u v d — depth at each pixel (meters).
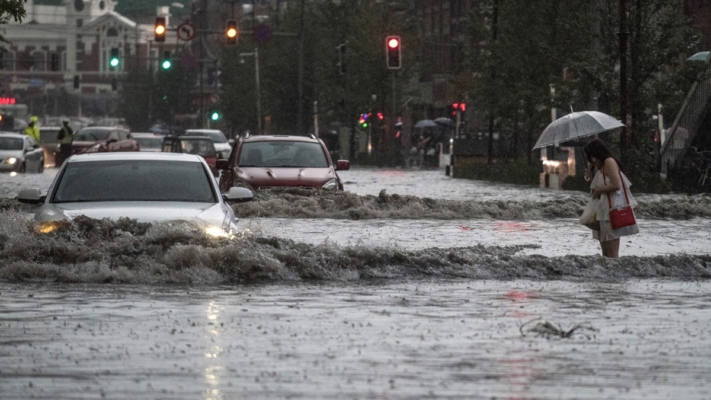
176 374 18.36
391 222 54.34
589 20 95.50
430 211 58.28
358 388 17.42
